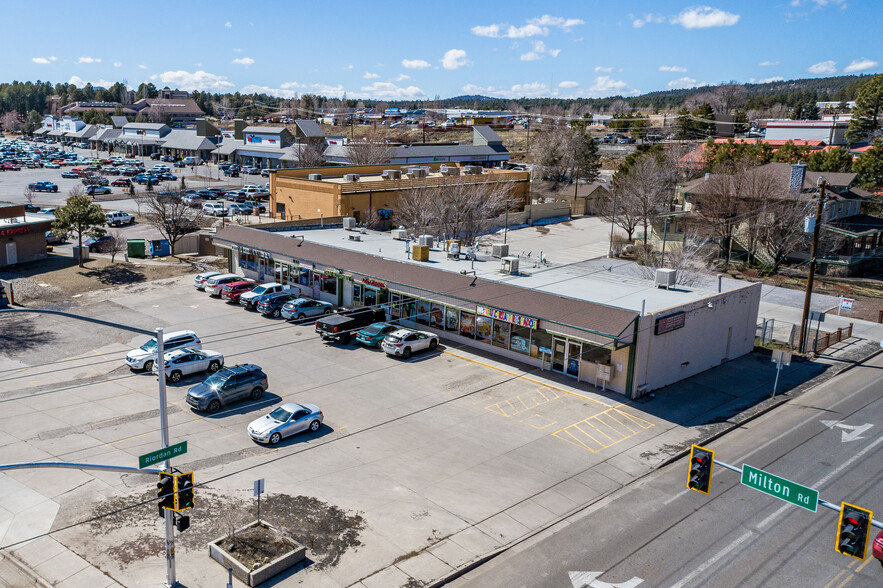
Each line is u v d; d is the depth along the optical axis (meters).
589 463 26.06
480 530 21.41
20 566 18.98
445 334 40.84
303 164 111.69
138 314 43.81
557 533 21.38
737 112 156.00
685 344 34.62
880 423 30.20
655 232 69.38
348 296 46.19
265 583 18.38
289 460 25.62
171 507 17.41
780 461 26.38
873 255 62.00
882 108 121.38
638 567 19.59
